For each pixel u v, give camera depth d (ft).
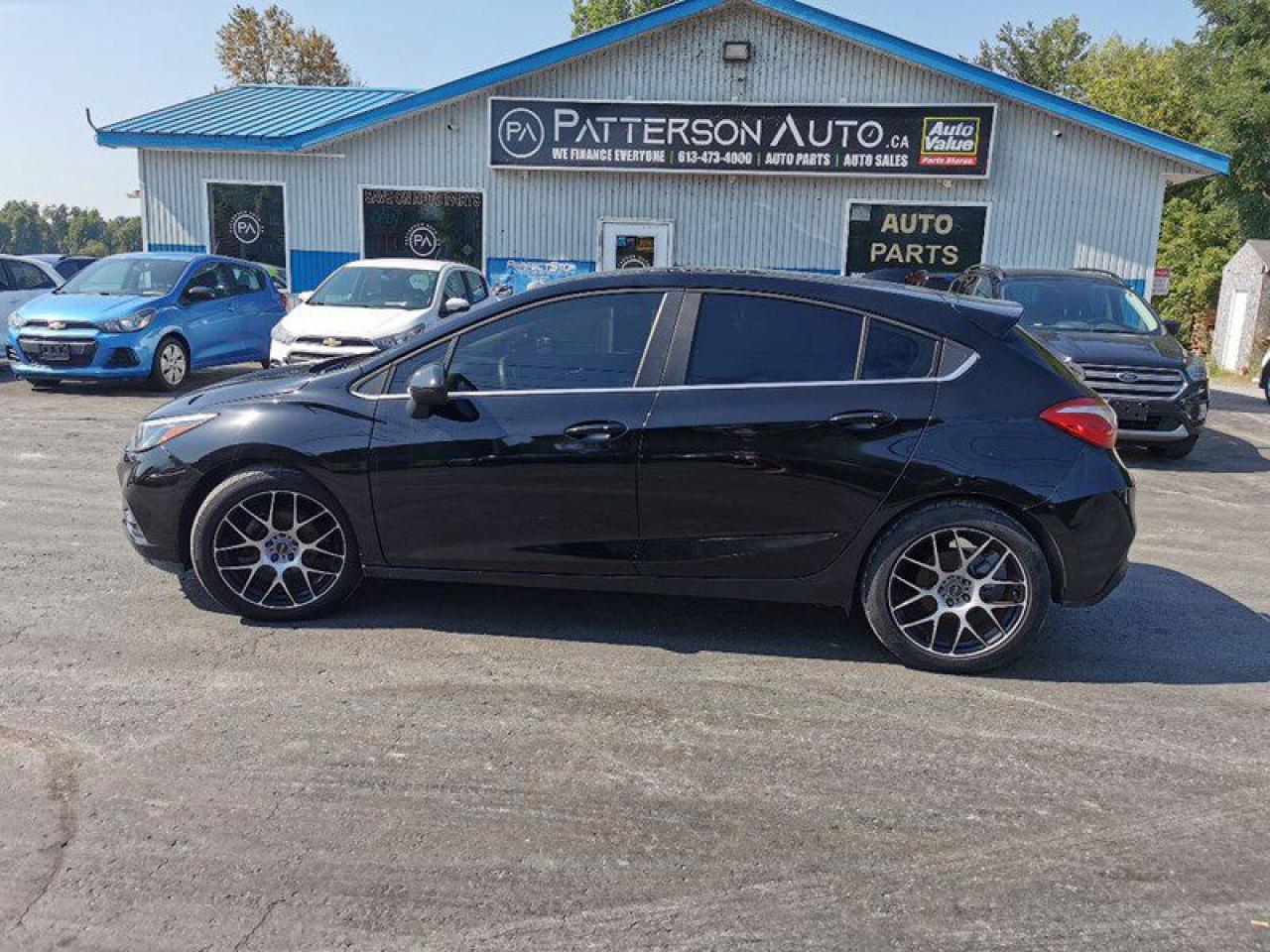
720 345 14.28
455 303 35.45
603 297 14.58
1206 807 10.66
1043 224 52.70
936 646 14.08
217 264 44.86
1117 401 30.96
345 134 55.21
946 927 8.69
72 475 25.48
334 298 38.63
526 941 8.43
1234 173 108.27
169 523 15.21
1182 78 118.21
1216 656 14.93
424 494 14.61
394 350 15.01
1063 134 51.67
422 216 56.54
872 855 9.72
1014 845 9.92
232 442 14.79
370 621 15.42
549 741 11.80
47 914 8.64
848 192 53.83
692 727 12.22
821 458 13.80
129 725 11.94
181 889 9.02
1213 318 118.01
